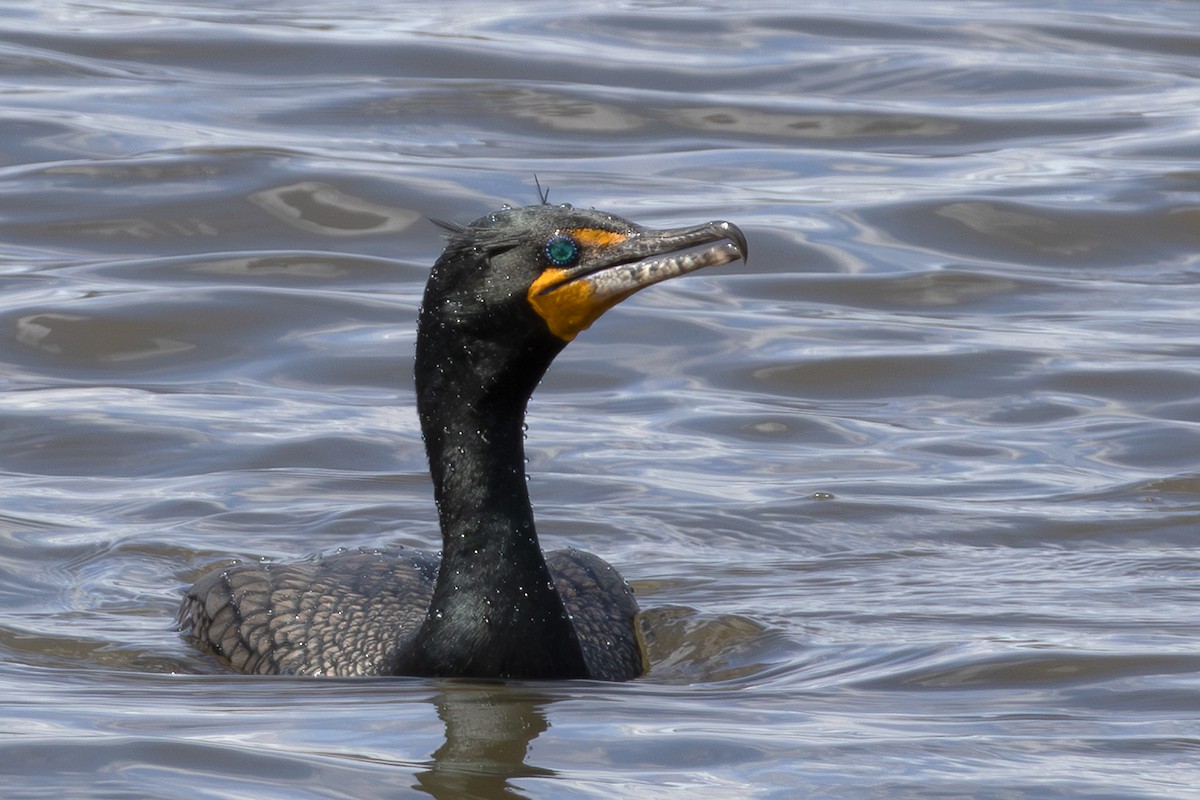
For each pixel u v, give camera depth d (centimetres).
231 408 1402
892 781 712
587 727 786
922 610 1001
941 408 1433
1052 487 1248
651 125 2120
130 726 775
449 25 2483
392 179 1883
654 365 1525
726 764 733
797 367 1511
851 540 1152
